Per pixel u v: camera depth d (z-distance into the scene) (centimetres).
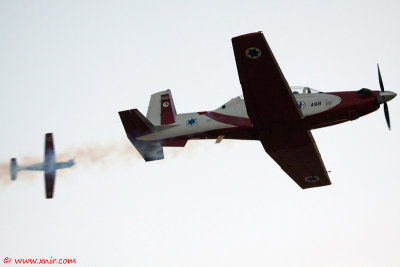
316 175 7506
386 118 6781
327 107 6450
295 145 6744
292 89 6612
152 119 7706
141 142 7025
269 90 6069
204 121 6850
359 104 6462
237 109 6756
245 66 5928
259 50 5803
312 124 6481
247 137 6788
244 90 6103
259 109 6259
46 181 6694
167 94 7769
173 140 7025
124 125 6875
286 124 6438
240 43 5794
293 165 7231
